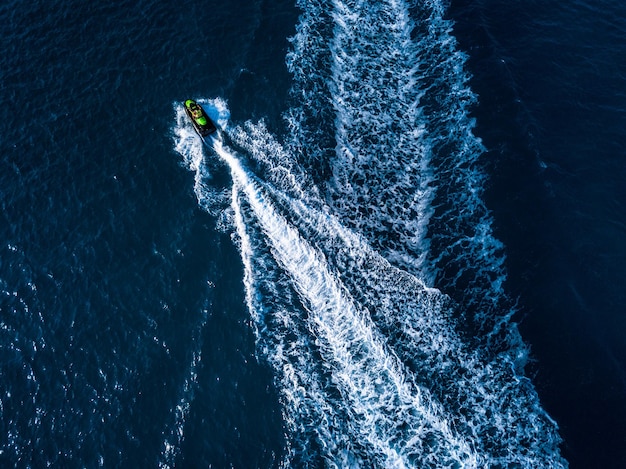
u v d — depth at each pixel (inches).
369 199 2354.8
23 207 2364.7
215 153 2472.9
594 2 3061.0
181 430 1861.5
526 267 2197.3
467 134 2556.6
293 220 2283.5
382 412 1882.4
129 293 2145.7
